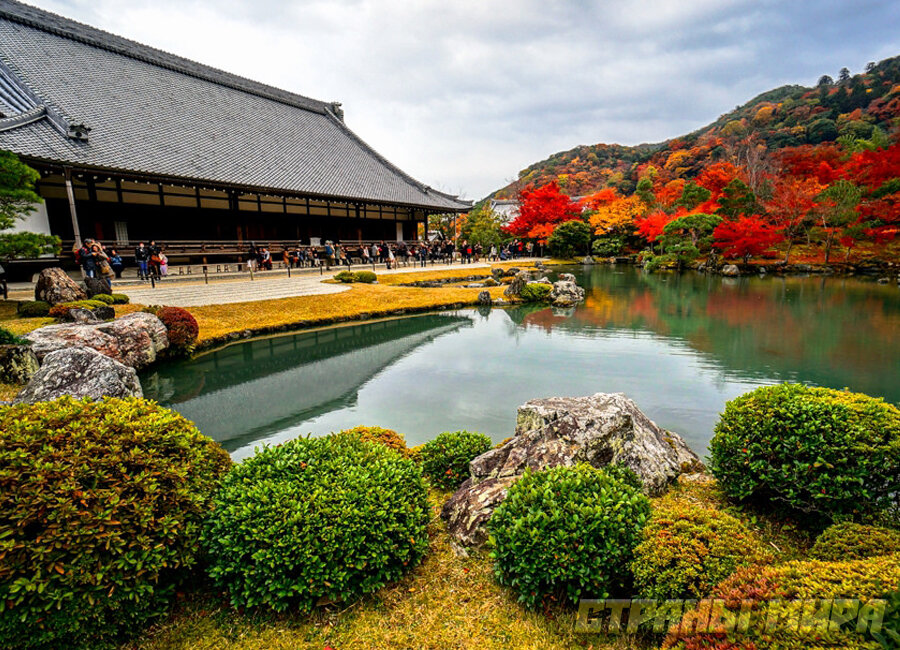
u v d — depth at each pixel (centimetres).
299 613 303
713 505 423
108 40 2556
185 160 2184
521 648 270
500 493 386
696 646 206
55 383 596
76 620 252
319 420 759
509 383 935
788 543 363
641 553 272
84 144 1802
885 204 3033
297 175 2747
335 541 297
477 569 344
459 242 5316
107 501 262
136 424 299
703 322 1557
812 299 2011
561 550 282
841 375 958
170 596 309
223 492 323
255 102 3309
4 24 2208
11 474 247
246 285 1961
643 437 478
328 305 1697
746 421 406
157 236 2261
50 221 1889
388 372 1022
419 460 543
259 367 1066
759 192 4756
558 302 2036
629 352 1175
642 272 3506
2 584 241
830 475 355
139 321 1027
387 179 3541
